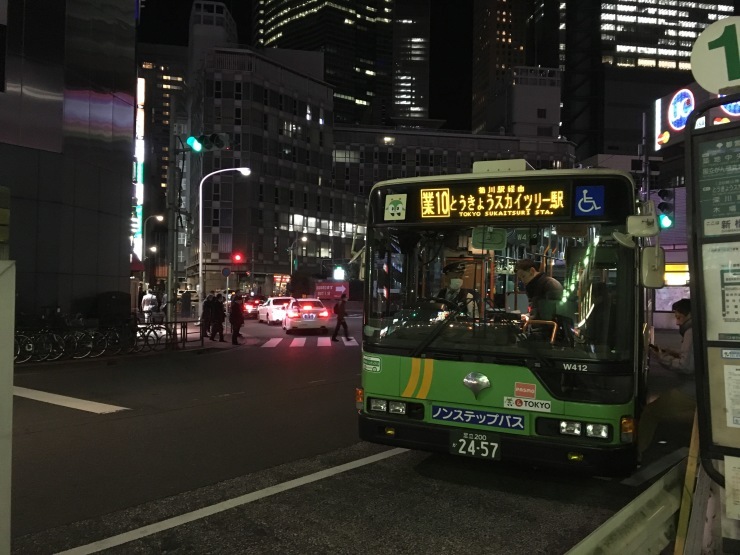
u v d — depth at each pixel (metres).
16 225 15.05
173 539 4.08
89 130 17.31
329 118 75.94
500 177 5.17
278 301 31.41
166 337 16.69
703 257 2.57
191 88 75.06
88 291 17.25
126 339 15.29
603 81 144.38
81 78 16.92
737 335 2.48
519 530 4.30
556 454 4.54
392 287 5.51
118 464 5.86
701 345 2.57
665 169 39.03
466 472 5.71
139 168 42.28
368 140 79.81
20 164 15.14
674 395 5.43
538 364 4.66
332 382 11.45
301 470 5.73
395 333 5.37
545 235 5.02
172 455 6.22
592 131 145.12
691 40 147.88
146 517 4.48
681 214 29.17
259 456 6.21
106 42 18.17
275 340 21.59
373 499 4.92
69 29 16.36
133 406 8.87
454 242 5.38
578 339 4.68
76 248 16.72
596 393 4.50
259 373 12.67
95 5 17.58
